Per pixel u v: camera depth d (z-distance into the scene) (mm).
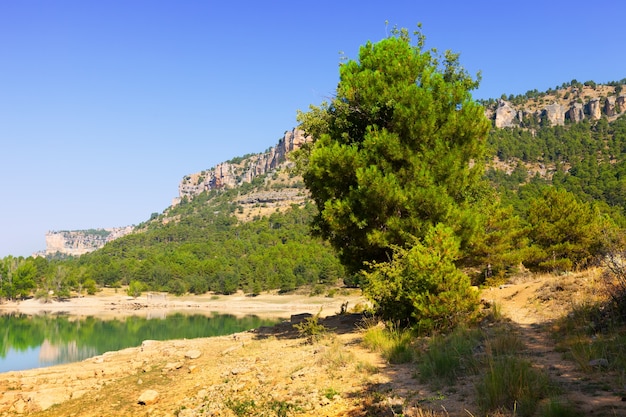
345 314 21984
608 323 9266
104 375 14039
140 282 145625
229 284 137500
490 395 6031
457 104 17734
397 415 6348
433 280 12133
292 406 7863
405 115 16000
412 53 17938
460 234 15711
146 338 51531
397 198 15281
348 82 17781
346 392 8094
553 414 5199
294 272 135000
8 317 91562
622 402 5371
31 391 12469
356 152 16344
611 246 13148
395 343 10672
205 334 54188
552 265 27969
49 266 152875
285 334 17984
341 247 18703
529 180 174500
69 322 78750
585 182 133250
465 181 16844
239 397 9375
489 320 12547
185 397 10414
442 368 8070
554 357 8078
